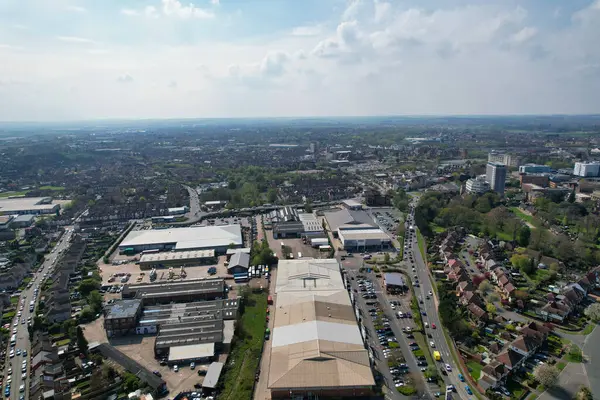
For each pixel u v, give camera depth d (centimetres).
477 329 19188
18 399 15462
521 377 16088
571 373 16275
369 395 15050
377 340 18575
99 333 19875
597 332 19300
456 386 15550
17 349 18725
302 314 19150
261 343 18450
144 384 15650
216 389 15525
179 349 17725
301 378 14988
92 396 15162
